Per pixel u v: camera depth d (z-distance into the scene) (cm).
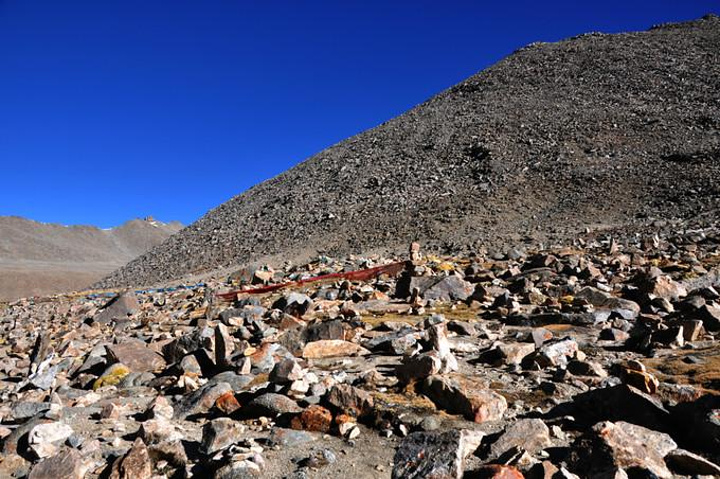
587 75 9631
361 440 532
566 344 816
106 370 934
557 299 1355
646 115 7088
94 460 504
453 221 5003
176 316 1797
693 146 5634
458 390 589
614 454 420
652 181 4969
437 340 800
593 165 5750
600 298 1260
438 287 1608
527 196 5338
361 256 4081
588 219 4391
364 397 593
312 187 7606
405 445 489
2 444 555
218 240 6769
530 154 6494
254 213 7481
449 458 442
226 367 870
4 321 2723
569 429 523
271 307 1619
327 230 5778
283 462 484
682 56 9794
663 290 1280
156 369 983
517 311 1247
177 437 544
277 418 598
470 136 7650
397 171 7125
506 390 666
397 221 5422
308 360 906
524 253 2688
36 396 828
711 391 581
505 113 8338
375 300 1583
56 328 2017
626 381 600
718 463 432
